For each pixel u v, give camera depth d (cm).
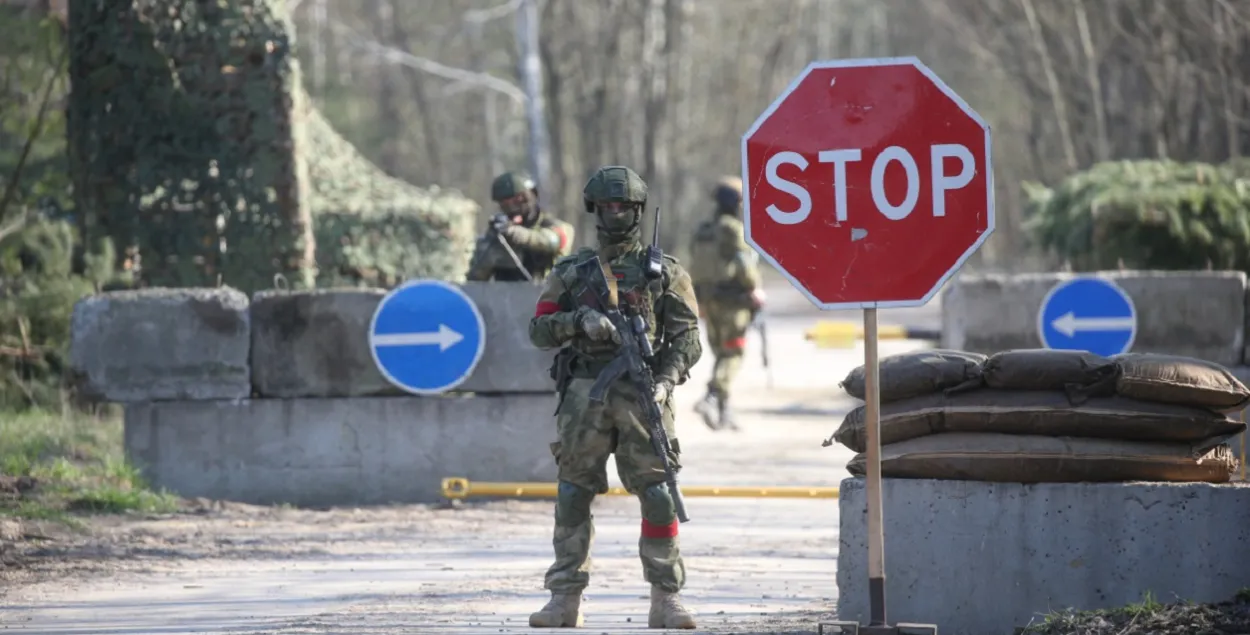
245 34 4938
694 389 8012
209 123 4947
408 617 2791
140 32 4928
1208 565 2495
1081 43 12181
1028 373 2566
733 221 6119
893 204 2358
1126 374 2541
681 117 19762
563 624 2666
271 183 4959
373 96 19825
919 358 2647
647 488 2636
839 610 2589
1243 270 6109
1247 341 5334
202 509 4184
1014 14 13238
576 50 17662
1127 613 2434
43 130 6247
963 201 2348
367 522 4066
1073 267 6500
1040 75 13638
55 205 6438
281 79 4959
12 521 3731
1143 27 10700
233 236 4969
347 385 4388
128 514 4022
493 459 4409
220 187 4959
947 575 2559
